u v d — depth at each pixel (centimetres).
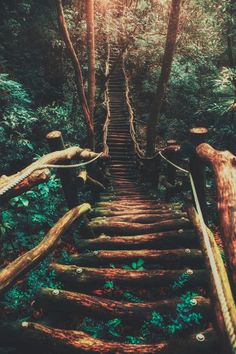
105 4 1224
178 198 669
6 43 1007
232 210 198
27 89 1005
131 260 327
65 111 1013
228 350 169
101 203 573
